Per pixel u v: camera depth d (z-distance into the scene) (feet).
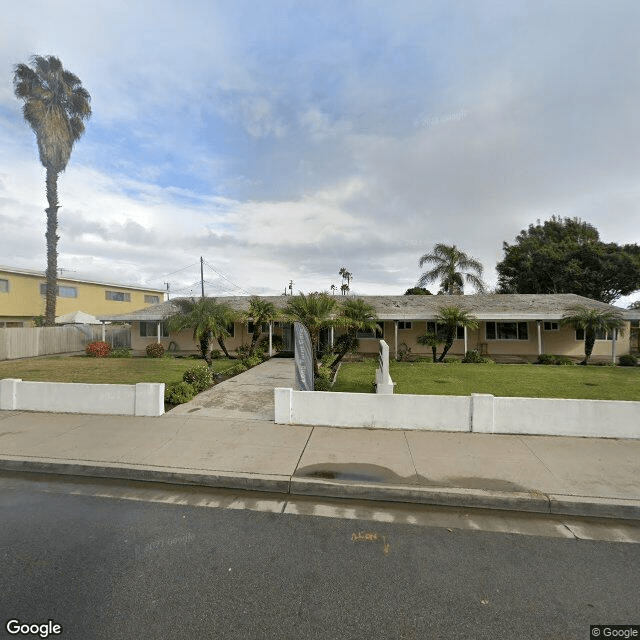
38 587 8.89
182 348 69.56
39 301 84.79
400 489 13.70
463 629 7.76
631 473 14.99
